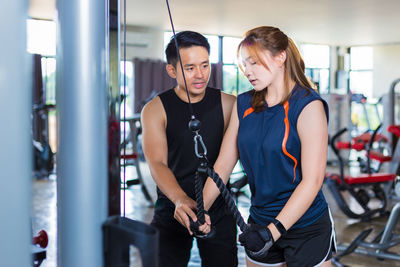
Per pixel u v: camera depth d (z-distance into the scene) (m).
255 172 1.19
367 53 12.97
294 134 1.12
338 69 12.78
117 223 0.51
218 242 1.47
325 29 10.94
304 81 1.15
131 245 0.49
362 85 12.98
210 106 1.45
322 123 1.09
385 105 6.44
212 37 10.08
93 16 0.48
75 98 0.48
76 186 0.49
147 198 4.47
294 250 1.18
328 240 1.21
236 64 1.17
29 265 0.43
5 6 0.40
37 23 0.47
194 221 1.13
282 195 1.18
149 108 1.46
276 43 1.09
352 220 4.22
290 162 1.14
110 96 0.51
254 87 1.13
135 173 6.12
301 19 9.84
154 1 6.21
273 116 1.14
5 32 0.41
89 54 0.48
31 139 0.43
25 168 0.42
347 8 8.97
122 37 0.67
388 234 3.05
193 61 1.34
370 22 10.29
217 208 1.45
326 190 5.44
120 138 0.54
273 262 1.25
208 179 1.28
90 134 0.48
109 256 0.50
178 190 1.33
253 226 1.03
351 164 8.54
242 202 4.39
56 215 0.51
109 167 0.51
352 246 2.95
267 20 9.73
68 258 0.49
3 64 0.41
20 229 0.42
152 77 9.26
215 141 1.47
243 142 1.19
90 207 0.49
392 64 12.79
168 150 1.49
